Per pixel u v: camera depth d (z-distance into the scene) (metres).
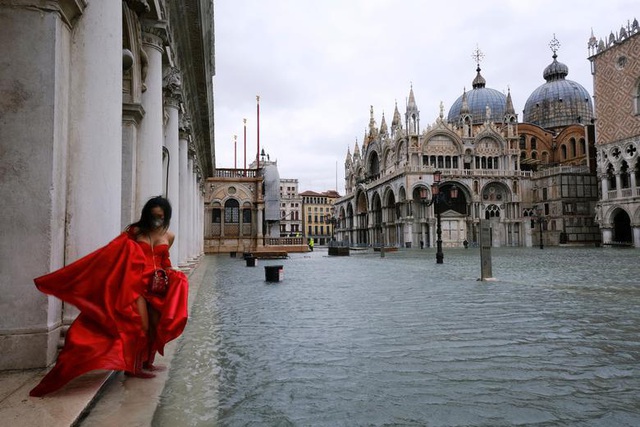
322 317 8.06
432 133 72.44
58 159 4.73
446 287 12.92
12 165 4.48
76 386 3.97
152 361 4.71
